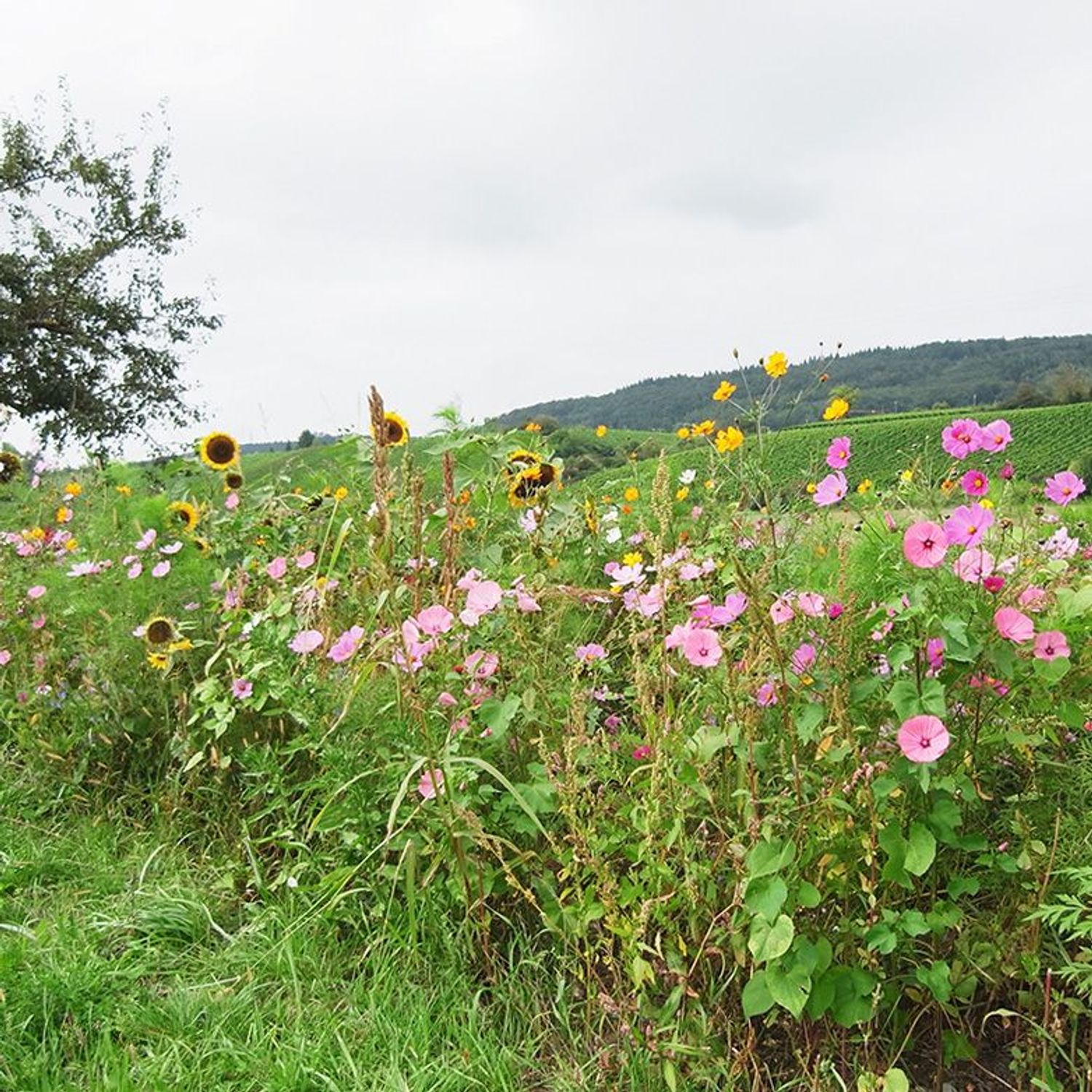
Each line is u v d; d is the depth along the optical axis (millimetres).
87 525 5176
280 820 3139
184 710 3562
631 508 4434
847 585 2258
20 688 4043
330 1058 2184
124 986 2496
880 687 2107
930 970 2078
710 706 2328
